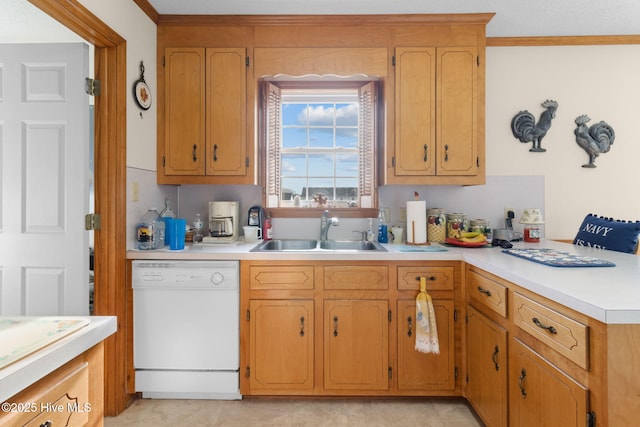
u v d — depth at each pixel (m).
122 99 1.94
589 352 1.00
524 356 1.37
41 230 1.84
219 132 2.33
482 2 2.16
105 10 1.78
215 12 2.26
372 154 2.61
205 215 2.66
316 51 2.33
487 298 1.69
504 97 2.66
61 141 1.83
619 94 2.63
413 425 1.83
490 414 1.66
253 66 2.33
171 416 1.90
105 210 1.92
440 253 2.00
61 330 0.78
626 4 2.18
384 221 2.57
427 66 2.32
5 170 1.83
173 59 2.32
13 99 1.82
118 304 1.93
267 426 1.82
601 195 2.65
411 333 2.00
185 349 2.00
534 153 2.67
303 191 2.87
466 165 2.32
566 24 2.43
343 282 2.00
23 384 0.60
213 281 1.97
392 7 2.21
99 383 0.84
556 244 2.35
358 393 2.02
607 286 1.17
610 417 0.93
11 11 2.16
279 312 2.00
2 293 1.84
